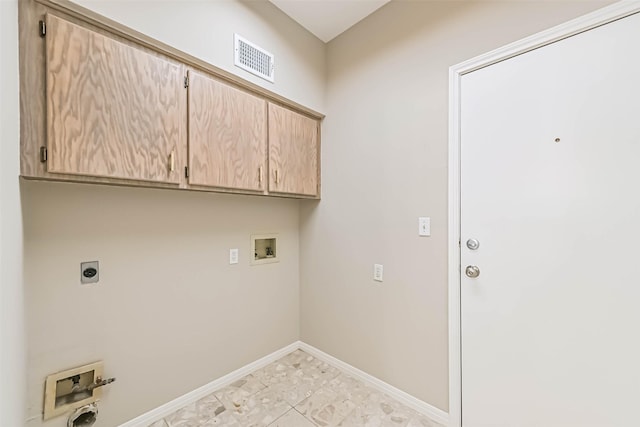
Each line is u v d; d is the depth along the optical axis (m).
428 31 1.64
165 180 1.38
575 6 1.17
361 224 2.01
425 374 1.65
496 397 1.40
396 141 1.80
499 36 1.37
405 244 1.75
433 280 1.63
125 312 1.50
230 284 1.99
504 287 1.37
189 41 1.45
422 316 1.67
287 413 1.65
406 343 1.75
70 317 1.32
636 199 1.06
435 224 1.62
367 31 1.98
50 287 1.27
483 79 1.43
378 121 1.90
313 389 1.88
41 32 1.05
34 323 1.22
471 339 1.48
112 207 1.45
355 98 2.05
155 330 1.61
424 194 1.66
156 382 1.61
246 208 2.09
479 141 1.44
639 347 1.05
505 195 1.36
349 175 2.09
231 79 1.69
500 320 1.38
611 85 1.10
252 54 1.75
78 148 1.13
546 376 1.26
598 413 1.13
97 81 1.18
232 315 2.00
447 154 1.56
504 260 1.37
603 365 1.12
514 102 1.33
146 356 1.57
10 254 0.89
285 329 2.37
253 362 2.12
